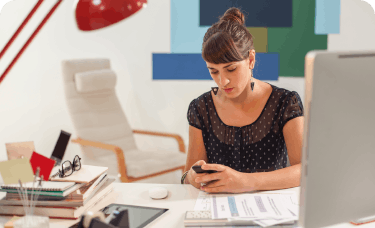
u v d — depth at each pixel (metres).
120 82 3.39
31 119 3.06
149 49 3.28
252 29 3.08
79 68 2.72
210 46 1.11
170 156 2.59
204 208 0.97
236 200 1.01
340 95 0.61
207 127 1.46
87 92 2.77
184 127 3.36
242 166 1.41
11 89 2.89
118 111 2.91
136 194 1.12
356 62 0.61
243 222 0.86
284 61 3.08
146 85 3.35
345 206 0.67
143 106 3.40
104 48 3.32
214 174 1.07
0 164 0.85
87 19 1.13
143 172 2.30
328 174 0.64
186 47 3.22
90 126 2.73
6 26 2.82
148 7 3.21
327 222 0.66
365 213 0.69
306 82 0.60
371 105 0.64
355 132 0.64
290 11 3.00
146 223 0.89
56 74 3.17
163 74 3.30
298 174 1.12
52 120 3.19
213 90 1.43
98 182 1.02
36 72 3.04
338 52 0.60
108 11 1.12
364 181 0.67
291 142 1.33
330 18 2.97
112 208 0.99
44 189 0.92
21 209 0.95
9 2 2.81
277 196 1.03
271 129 1.36
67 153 3.27
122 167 2.23
